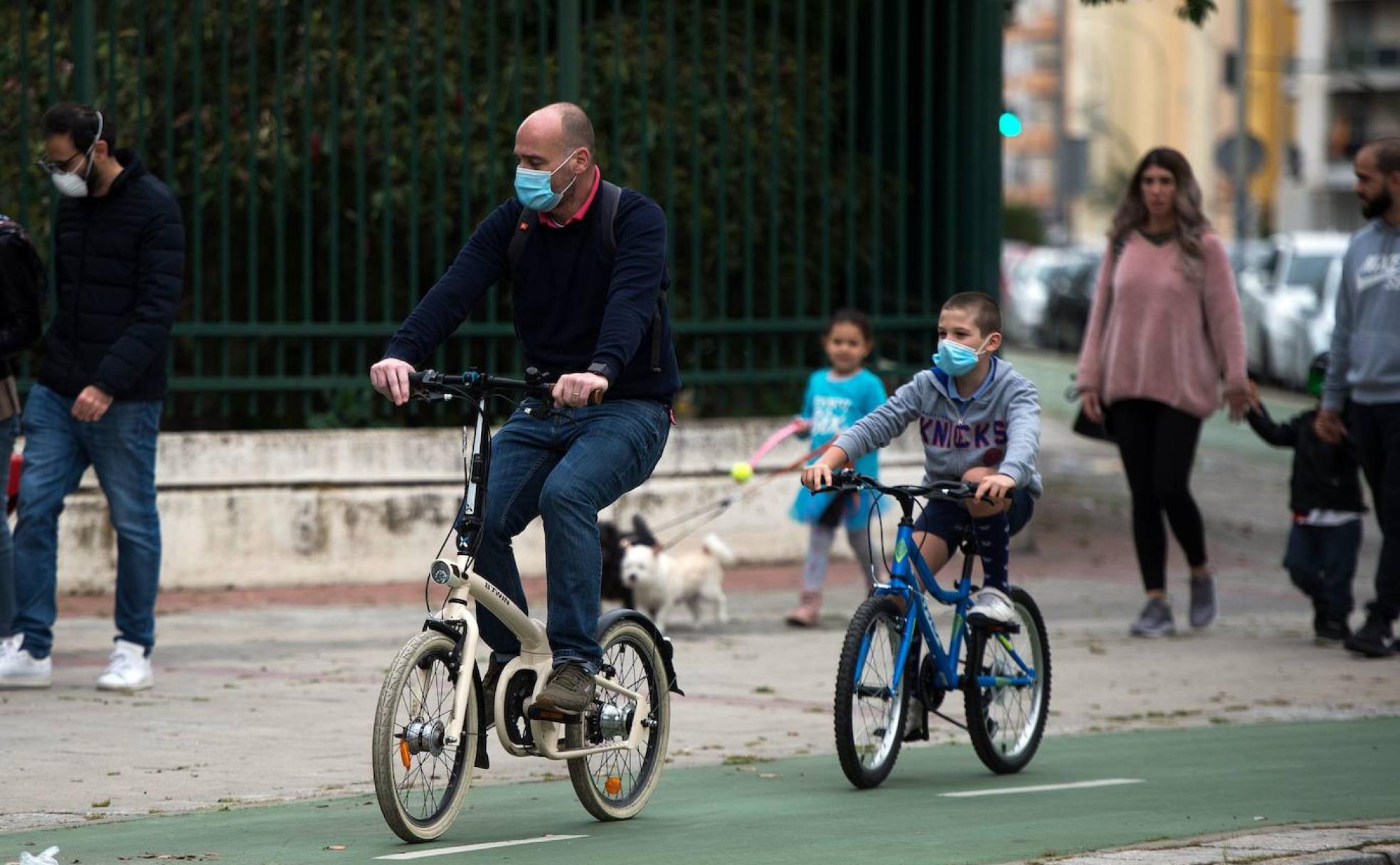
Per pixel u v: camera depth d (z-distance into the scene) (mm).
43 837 17625
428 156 41219
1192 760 22656
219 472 36969
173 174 37031
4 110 39938
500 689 17703
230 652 29969
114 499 26062
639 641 19141
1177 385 32469
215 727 23609
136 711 24688
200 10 36938
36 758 21562
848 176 41844
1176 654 31250
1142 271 32625
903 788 20812
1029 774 21797
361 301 38375
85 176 25328
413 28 38469
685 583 32781
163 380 26250
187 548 36688
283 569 37312
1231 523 50312
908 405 21422
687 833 18141
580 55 42406
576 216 18016
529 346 18516
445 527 38375
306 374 38188
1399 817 19156
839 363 33781
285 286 41594
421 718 17203
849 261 42000
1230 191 176500
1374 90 185250
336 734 23266
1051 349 129000
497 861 16719
